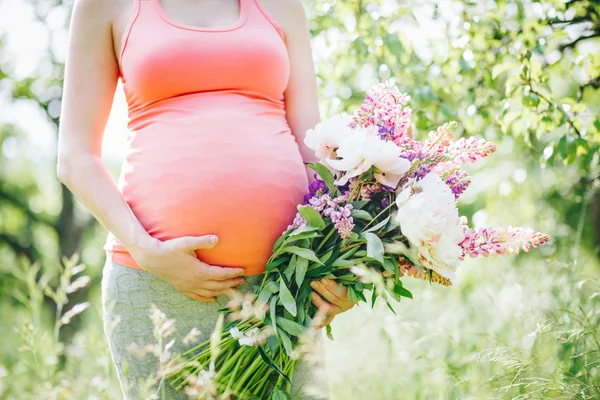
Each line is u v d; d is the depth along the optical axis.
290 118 2.05
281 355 1.77
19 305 10.29
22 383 2.55
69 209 10.38
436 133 1.83
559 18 3.28
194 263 1.73
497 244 1.73
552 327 2.24
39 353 2.03
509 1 3.44
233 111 1.83
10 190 12.08
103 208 1.79
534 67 3.09
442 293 3.48
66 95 1.88
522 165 4.48
